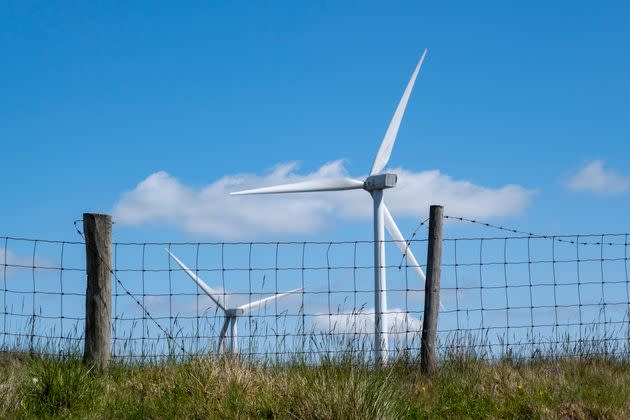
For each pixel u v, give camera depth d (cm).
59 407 930
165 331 1151
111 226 1169
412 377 1163
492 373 1127
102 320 1139
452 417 974
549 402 1005
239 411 912
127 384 1019
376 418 877
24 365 1058
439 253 1293
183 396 958
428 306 1275
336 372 1000
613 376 1161
